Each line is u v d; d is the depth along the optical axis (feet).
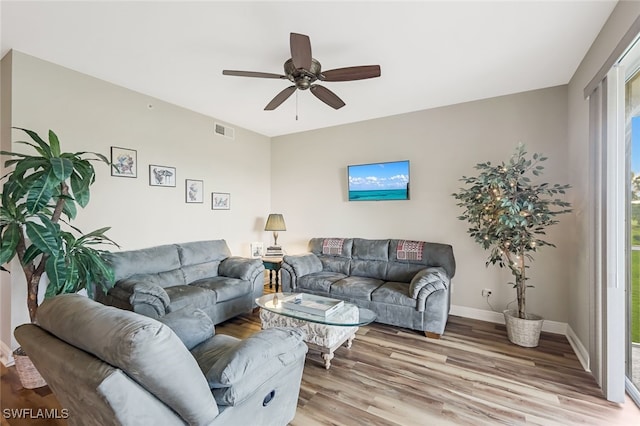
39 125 8.44
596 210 7.19
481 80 9.89
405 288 10.77
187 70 9.26
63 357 3.67
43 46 7.86
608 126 6.58
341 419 5.98
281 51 8.18
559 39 7.50
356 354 8.70
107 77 9.70
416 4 6.28
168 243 11.93
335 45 7.80
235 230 15.06
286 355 5.13
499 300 11.25
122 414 3.19
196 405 3.71
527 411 6.23
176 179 12.25
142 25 7.01
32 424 5.83
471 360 8.35
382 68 9.05
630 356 6.95
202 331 6.26
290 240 16.61
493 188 9.32
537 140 10.62
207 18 6.75
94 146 9.67
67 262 7.11
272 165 17.26
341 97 11.38
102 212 9.88
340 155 14.96
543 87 10.46
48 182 6.65
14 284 7.98
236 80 9.96
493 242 9.98
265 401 4.95
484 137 11.53
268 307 8.76
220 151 14.23
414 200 12.98
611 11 6.41
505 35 7.36
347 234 14.78
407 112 13.08
